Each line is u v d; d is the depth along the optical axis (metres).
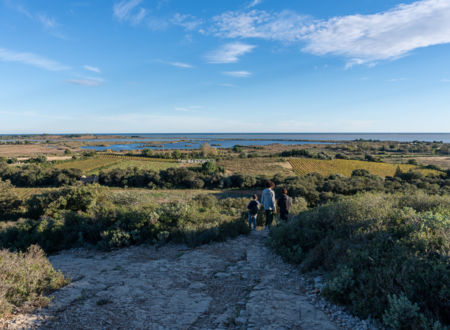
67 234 8.38
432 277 2.91
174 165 89.88
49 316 3.20
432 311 2.76
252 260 5.65
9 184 22.94
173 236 7.57
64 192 17.16
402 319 2.65
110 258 6.38
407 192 7.59
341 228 5.30
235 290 4.16
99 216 9.00
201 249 6.62
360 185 42.34
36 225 9.00
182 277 4.76
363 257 3.78
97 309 3.46
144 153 116.25
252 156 117.75
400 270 3.22
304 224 6.44
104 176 65.81
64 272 5.13
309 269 4.70
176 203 9.53
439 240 3.66
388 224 4.77
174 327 3.05
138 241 7.58
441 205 5.97
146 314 3.36
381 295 3.12
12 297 3.42
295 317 3.18
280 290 4.04
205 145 131.62
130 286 4.33
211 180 64.94
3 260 4.16
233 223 8.39
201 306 3.62
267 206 8.70
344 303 3.42
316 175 58.38
